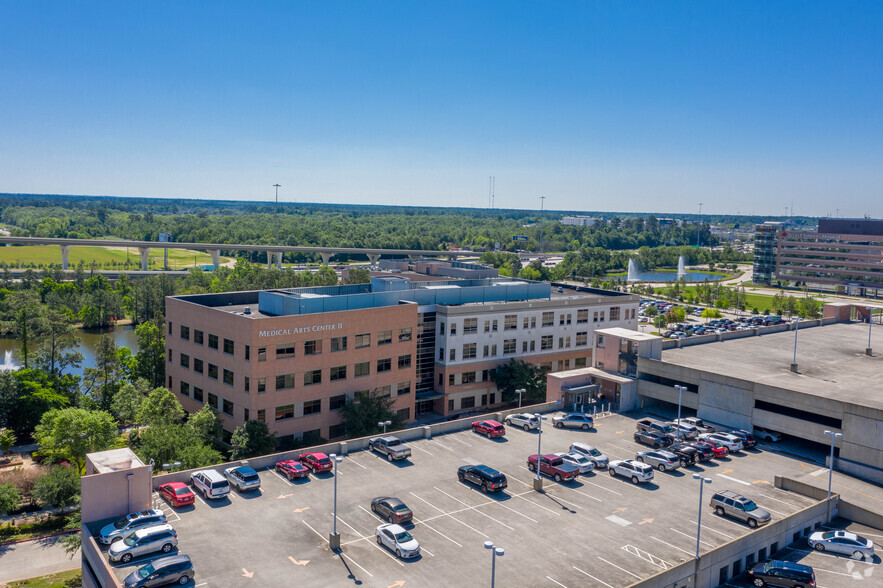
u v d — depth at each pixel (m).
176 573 43.78
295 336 84.38
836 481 64.88
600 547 50.47
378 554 48.75
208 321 88.38
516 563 47.78
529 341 112.88
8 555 64.44
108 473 51.56
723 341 109.06
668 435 72.31
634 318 126.56
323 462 63.97
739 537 50.97
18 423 94.94
